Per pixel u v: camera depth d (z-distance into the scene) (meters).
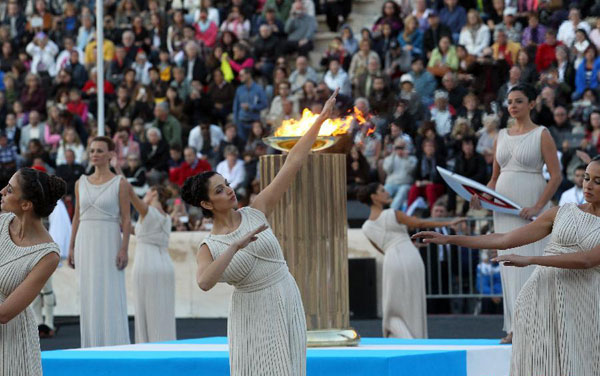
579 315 8.30
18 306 7.30
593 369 8.27
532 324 8.44
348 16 28.20
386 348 10.70
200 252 7.95
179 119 26.19
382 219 14.60
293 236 11.03
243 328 7.96
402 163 21.64
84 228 13.51
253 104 25.47
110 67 28.27
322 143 11.10
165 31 28.50
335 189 11.14
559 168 11.73
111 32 29.08
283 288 8.00
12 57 30.41
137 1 30.22
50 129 26.89
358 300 19.27
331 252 11.09
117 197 13.51
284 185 8.29
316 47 28.00
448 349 10.48
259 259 7.93
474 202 11.86
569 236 8.27
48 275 7.47
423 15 25.11
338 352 9.98
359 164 21.84
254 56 27.16
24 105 28.09
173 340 13.65
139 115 26.80
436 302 19.47
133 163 23.64
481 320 18.19
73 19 30.17
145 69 27.91
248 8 28.02
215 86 26.38
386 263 14.52
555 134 21.72
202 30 27.95
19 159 26.03
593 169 8.26
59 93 28.14
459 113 21.91
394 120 22.27
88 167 25.17
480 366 10.64
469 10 24.83
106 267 13.45
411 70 23.50
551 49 22.62
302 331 8.05
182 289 20.83
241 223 7.99
